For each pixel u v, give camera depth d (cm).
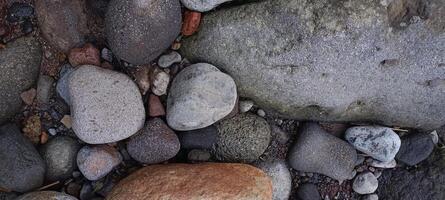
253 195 84
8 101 85
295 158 93
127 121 84
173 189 83
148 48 83
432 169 96
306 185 95
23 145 85
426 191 96
